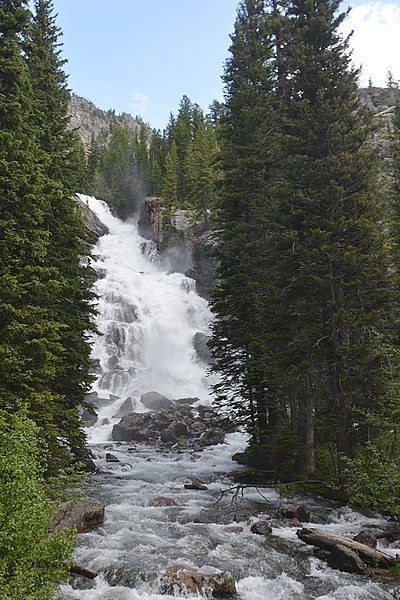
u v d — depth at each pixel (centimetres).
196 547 1267
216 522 1530
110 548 1234
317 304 1969
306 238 1897
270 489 1998
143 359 5209
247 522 1532
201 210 6919
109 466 2480
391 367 1600
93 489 1925
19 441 819
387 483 1367
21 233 1499
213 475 2305
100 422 3847
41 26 2550
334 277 1827
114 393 4581
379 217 2012
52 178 2050
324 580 1096
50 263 1969
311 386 1938
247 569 1140
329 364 1848
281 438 1964
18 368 1341
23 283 1492
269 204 2298
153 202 8044
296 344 1914
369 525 1509
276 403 2242
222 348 2505
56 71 2606
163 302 5950
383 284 1870
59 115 2308
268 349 2125
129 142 12550
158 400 4184
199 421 3800
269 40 2991
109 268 6356
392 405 1546
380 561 1174
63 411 1728
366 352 1714
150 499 1778
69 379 1950
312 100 2119
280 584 1071
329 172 1928
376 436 1711
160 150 9869
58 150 2220
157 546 1264
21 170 1488
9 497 714
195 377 4969
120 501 1752
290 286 2012
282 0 3020
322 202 1923
